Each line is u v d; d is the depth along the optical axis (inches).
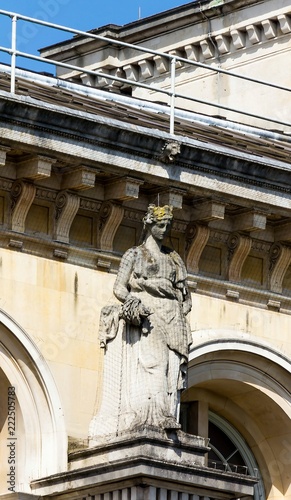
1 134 1355.8
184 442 1364.4
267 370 1492.4
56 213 1405.0
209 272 1473.9
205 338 1456.7
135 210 1435.8
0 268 1381.6
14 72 1375.5
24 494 1365.7
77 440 1389.0
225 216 1471.5
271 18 1862.7
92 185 1396.4
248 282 1488.7
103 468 1348.4
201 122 1658.5
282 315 1502.2
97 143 1391.5
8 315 1378.0
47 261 1400.1
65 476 1362.0
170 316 1389.0
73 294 1406.3
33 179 1384.1
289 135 1708.9
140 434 1350.9
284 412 1499.8
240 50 1892.2
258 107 1875.0
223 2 1894.7
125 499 1347.2
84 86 1594.5
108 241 1422.2
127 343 1382.9
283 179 1470.2
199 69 1914.4
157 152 1416.1
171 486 1357.0
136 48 1441.9
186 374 1395.2
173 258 1405.0
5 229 1384.1
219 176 1444.4
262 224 1470.2
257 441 1517.0
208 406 1501.0
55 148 1375.5
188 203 1455.5
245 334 1478.8
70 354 1398.9
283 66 1861.5
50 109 1366.9
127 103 1617.9
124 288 1387.8
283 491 1515.7
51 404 1385.3
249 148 1541.6
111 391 1382.9
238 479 1382.9
